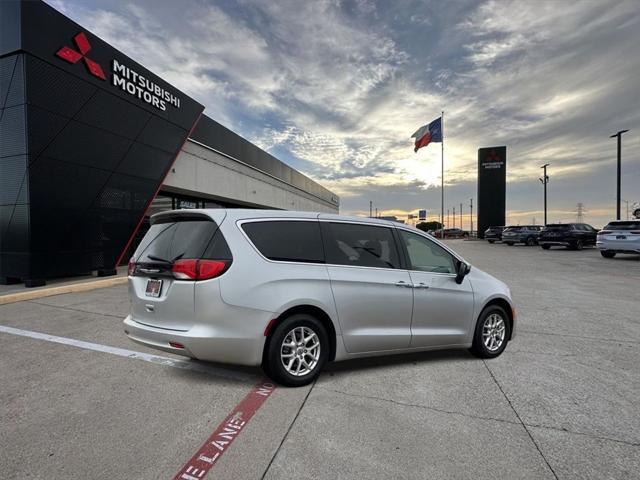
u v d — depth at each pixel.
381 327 4.12
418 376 4.05
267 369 3.64
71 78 10.34
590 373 4.17
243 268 3.51
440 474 2.42
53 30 9.84
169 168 14.49
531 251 25.48
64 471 2.41
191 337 3.37
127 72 12.16
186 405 3.31
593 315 7.00
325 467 2.48
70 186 10.57
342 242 4.12
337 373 4.11
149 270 3.76
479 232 50.44
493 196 49.78
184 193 18.73
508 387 3.78
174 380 3.86
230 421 3.05
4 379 3.87
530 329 6.04
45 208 9.91
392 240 4.44
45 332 5.61
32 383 3.77
